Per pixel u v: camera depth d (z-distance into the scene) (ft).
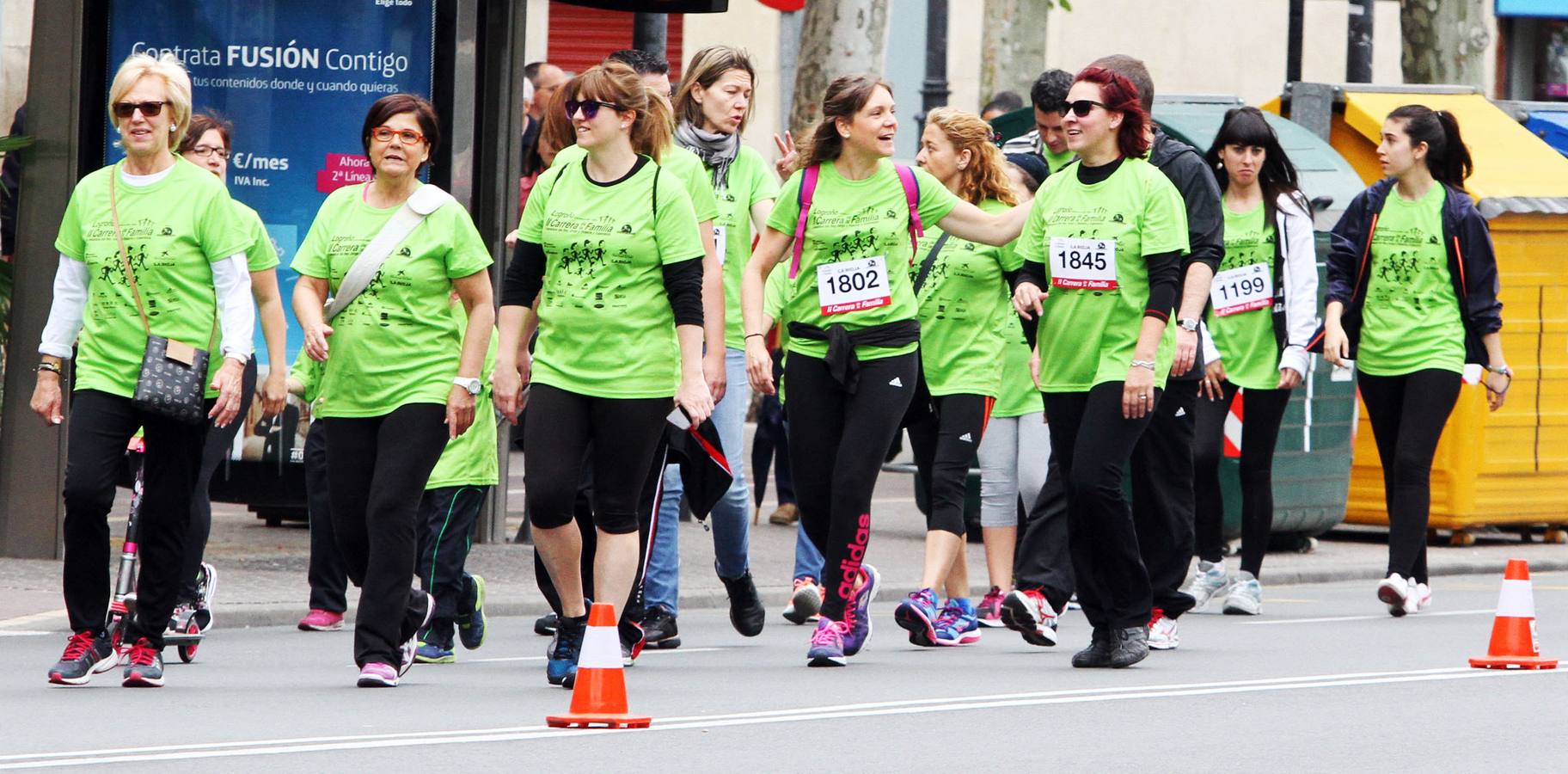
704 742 64.69
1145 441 85.66
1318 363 127.65
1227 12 280.10
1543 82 213.87
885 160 81.25
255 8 113.19
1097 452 79.46
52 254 108.37
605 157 74.13
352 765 60.08
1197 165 82.43
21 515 108.99
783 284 90.99
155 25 112.98
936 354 89.15
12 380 108.88
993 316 89.40
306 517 128.67
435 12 113.50
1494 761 63.46
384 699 72.84
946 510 89.56
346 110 113.70
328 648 87.71
